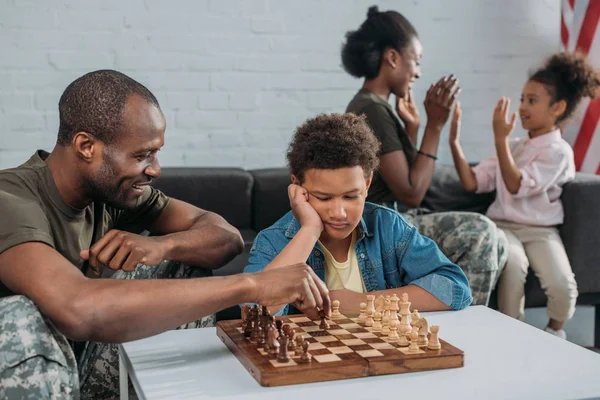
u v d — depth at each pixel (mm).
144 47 3195
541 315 3119
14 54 3066
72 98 1424
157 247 1521
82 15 3115
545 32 3570
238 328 1361
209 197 2975
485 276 2393
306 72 3363
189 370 1198
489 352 1296
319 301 1339
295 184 1604
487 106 3561
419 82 3484
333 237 1556
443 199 3070
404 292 1569
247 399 1070
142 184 1487
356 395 1085
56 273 1243
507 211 2852
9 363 1152
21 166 1534
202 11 3234
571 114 2887
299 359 1179
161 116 1474
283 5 3305
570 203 2781
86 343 1628
